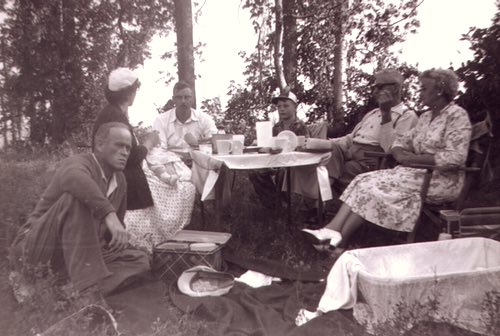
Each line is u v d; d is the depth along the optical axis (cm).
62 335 229
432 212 379
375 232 422
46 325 238
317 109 872
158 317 261
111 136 299
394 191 363
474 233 340
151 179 397
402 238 405
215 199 411
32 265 266
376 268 303
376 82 465
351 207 368
